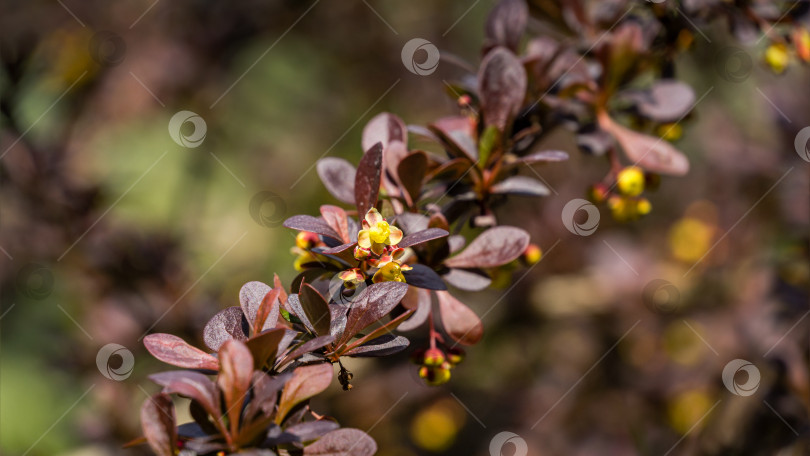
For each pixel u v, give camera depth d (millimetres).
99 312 3492
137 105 5012
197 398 1181
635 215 2119
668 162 2025
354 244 1376
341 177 1688
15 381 3973
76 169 4062
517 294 4230
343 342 1355
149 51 5055
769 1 2307
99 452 3256
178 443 1220
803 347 3191
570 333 4164
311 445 1251
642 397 3805
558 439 3875
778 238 3646
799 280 3395
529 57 2020
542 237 4250
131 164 4941
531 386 4117
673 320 3916
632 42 2025
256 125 5387
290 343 1352
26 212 3703
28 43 4383
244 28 5176
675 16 2283
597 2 2469
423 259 1619
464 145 1790
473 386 4191
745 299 3592
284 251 4816
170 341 1343
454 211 1829
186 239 4008
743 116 3984
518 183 1790
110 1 5020
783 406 3137
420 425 4047
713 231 3984
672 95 2148
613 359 4035
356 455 1239
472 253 1625
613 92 2104
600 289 4137
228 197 5117
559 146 4363
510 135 1997
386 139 1784
